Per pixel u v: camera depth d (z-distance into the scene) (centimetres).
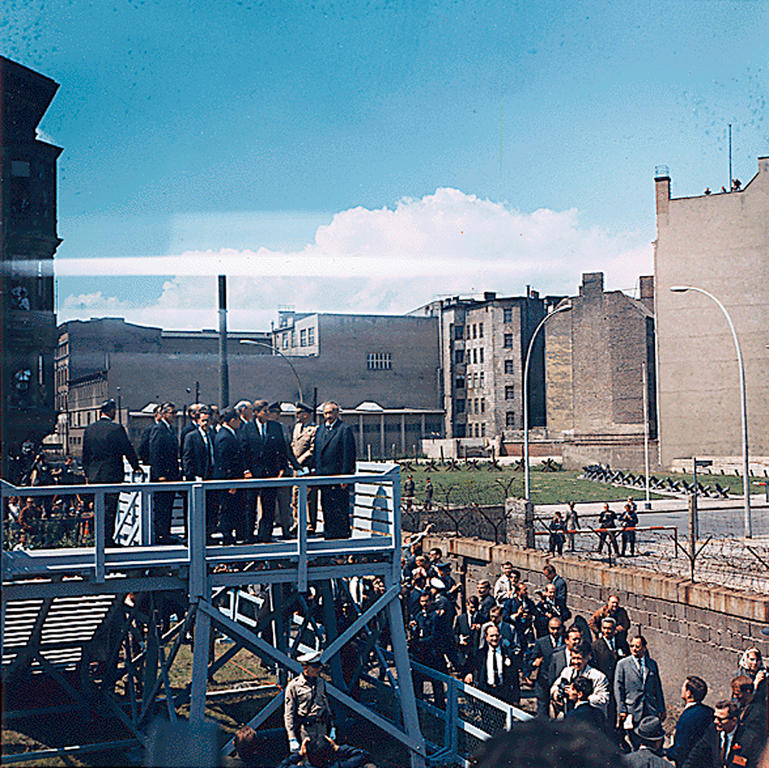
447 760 707
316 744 600
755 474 3581
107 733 659
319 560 693
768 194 3856
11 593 592
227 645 1063
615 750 161
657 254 3984
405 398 3244
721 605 1029
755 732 571
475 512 1973
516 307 6047
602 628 772
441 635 908
